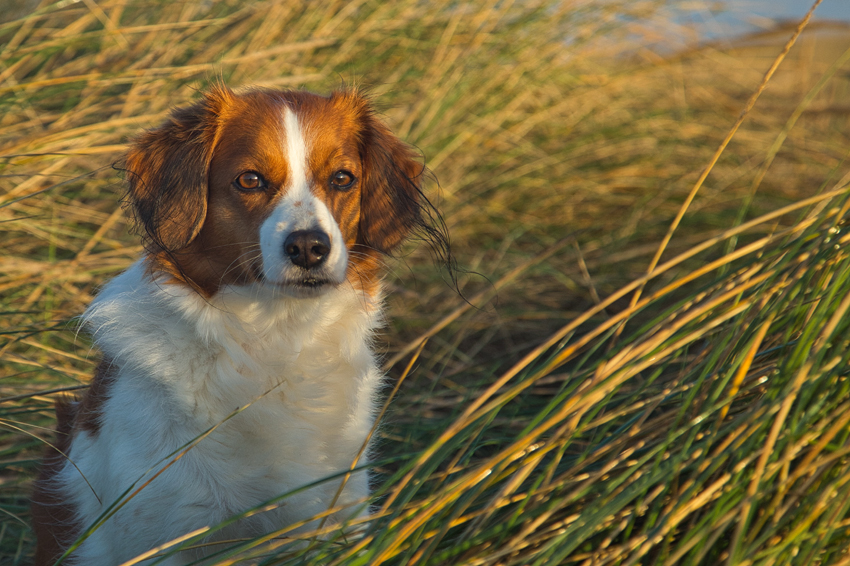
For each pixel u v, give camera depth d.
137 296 3.40
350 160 3.61
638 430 2.81
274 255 3.25
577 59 7.93
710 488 2.45
